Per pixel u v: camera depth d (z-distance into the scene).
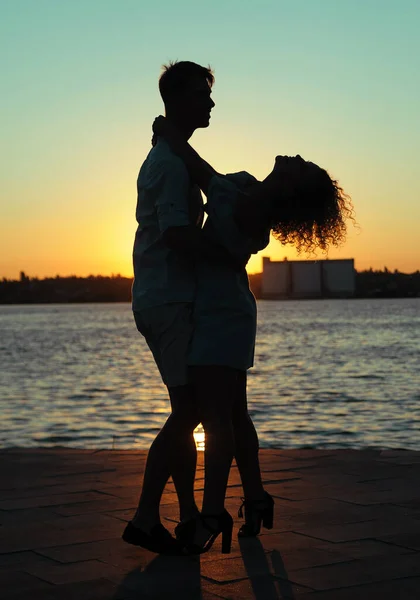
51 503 4.18
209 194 3.23
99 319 146.62
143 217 3.32
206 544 3.24
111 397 20.69
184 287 3.25
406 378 25.31
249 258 3.34
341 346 45.44
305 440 12.32
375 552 3.29
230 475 4.82
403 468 4.97
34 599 2.80
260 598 2.78
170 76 3.37
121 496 4.32
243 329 3.28
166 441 3.32
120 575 3.06
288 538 3.51
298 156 3.27
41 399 20.47
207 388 3.24
